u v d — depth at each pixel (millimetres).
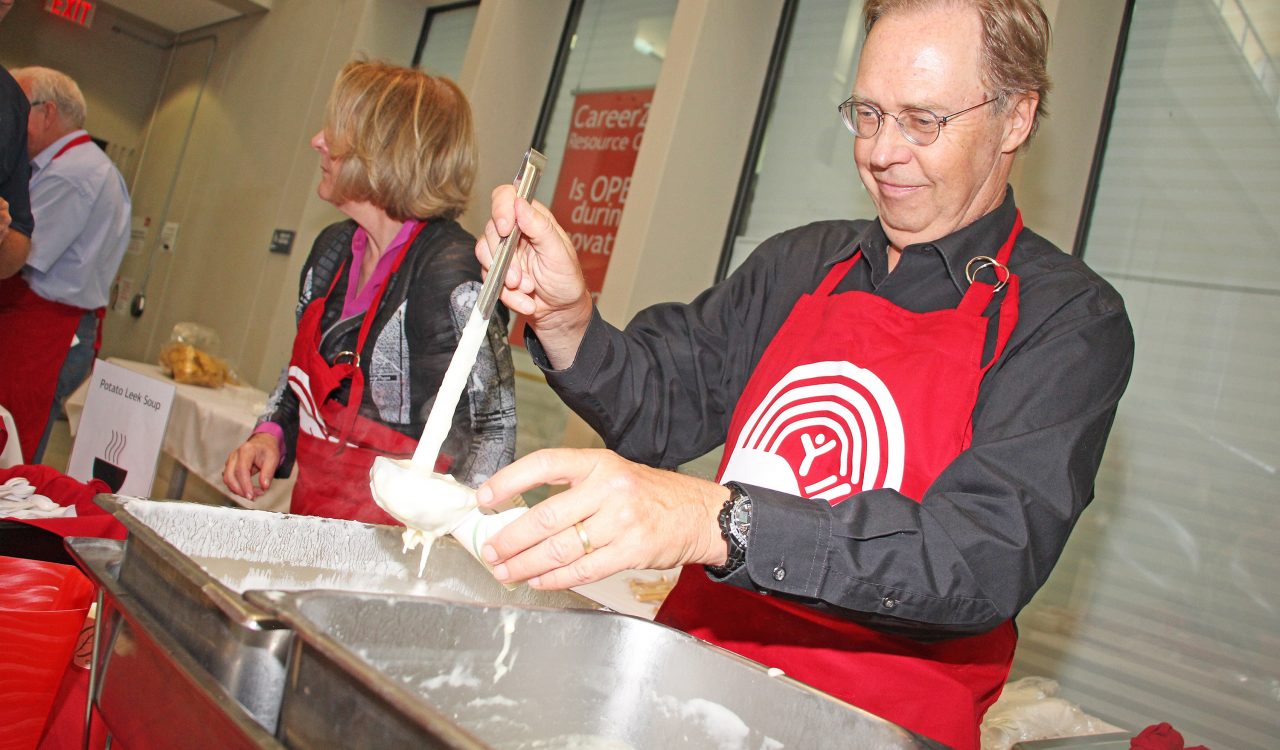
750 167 3250
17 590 833
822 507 742
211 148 5641
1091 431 839
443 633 621
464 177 1548
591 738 683
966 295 966
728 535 699
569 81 4031
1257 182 2223
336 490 1450
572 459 650
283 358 4562
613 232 3678
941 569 735
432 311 1436
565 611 688
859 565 719
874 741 604
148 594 672
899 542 736
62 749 926
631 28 3814
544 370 1054
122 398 1488
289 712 527
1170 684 2168
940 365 925
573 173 3891
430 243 1487
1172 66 2414
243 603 562
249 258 4926
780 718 654
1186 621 2170
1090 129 2482
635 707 702
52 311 2568
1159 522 2250
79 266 2582
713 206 3211
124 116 6398
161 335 5535
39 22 6047
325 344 1519
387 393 1460
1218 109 2316
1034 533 773
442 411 743
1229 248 2246
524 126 4082
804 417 977
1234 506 2145
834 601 722
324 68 4805
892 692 879
